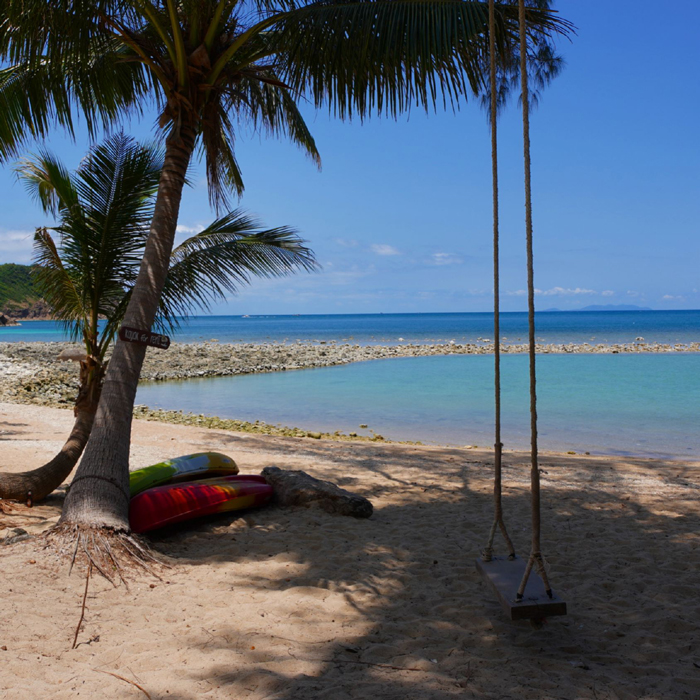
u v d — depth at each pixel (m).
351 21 5.45
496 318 4.04
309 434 13.76
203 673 3.10
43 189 6.95
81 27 5.47
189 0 5.49
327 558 5.06
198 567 4.79
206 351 39.25
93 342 6.73
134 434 12.16
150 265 5.60
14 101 6.62
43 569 4.31
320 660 3.29
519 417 16.02
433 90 5.65
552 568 4.96
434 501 7.34
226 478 6.63
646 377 24.44
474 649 3.49
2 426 12.58
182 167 5.86
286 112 8.35
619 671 3.25
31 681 2.98
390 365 31.94
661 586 4.53
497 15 5.19
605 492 7.82
